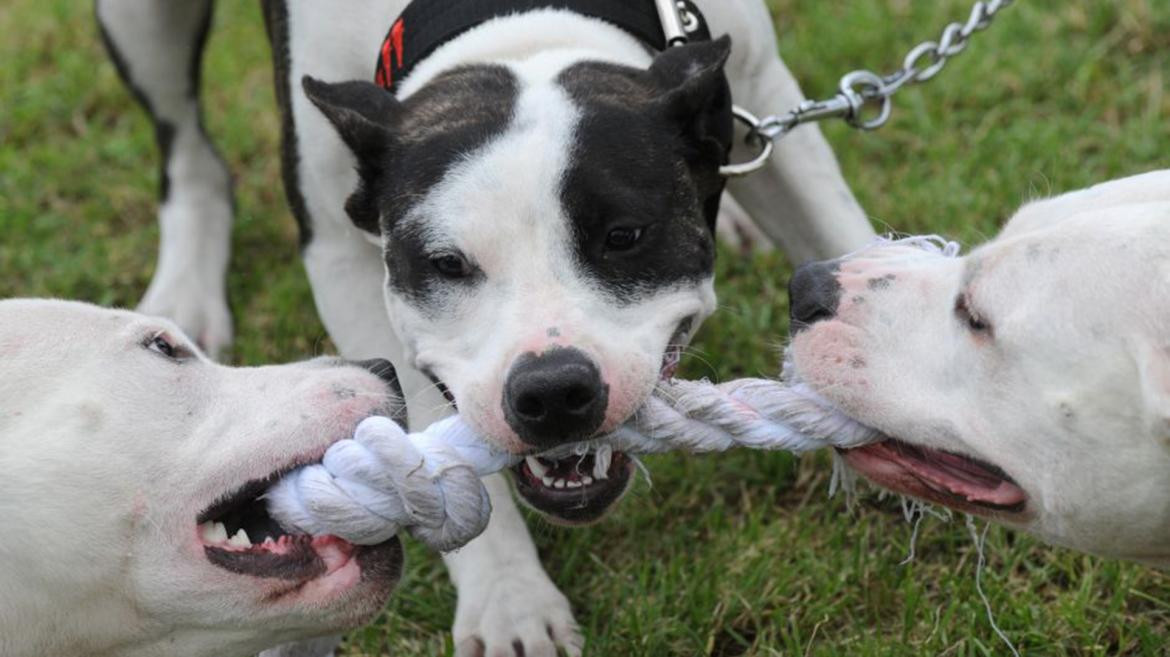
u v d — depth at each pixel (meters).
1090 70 6.45
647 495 4.92
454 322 3.94
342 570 3.38
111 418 3.28
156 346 3.44
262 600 3.33
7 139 7.21
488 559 4.50
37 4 8.10
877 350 3.67
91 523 3.20
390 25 4.66
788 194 4.82
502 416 3.68
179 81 6.08
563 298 3.81
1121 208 3.40
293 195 4.74
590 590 4.68
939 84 6.56
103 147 7.05
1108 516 3.41
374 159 4.09
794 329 3.83
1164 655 4.09
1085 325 3.28
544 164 3.85
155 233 6.57
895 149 6.34
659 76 4.19
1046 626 4.20
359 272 4.66
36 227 6.60
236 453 3.36
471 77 4.19
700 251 4.07
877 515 4.75
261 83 7.34
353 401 3.49
